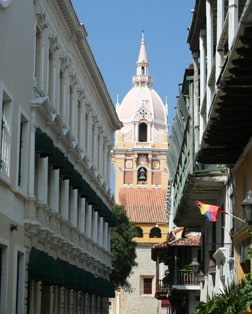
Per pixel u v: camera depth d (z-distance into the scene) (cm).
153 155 12306
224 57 2164
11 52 2455
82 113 4138
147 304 9756
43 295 3189
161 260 6131
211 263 3228
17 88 2552
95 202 4262
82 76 4100
